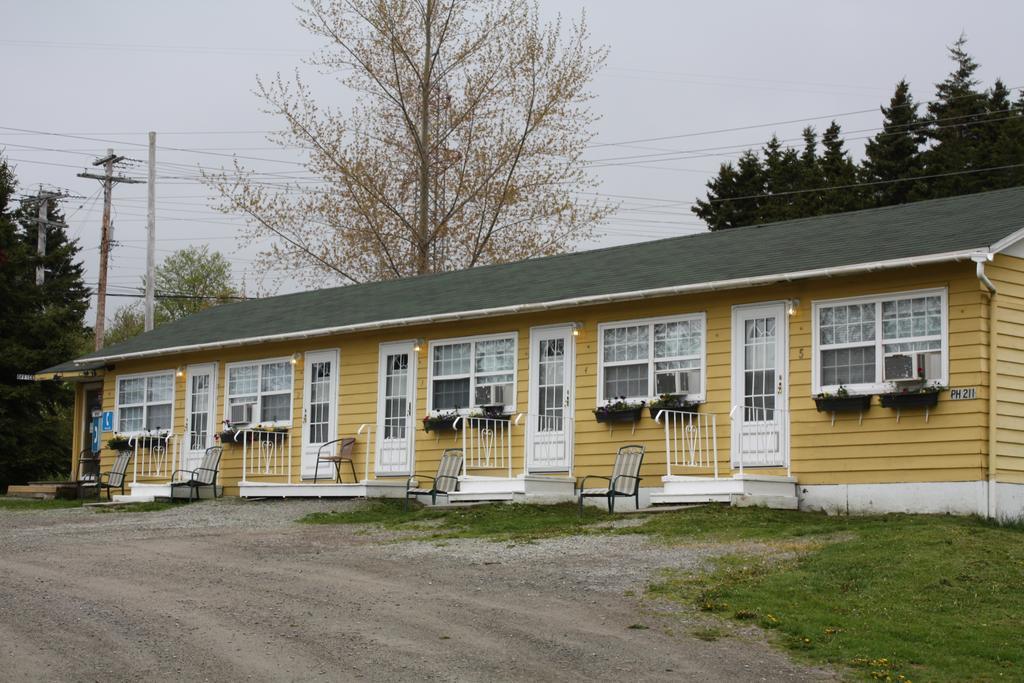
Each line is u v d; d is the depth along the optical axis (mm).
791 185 44906
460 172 34656
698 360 17969
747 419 17328
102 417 26516
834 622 10250
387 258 35312
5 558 14383
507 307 19719
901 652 9445
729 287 17281
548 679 8734
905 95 45969
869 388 16219
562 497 18844
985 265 15523
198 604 11211
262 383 23875
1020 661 9289
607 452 18859
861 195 42656
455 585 12039
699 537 14430
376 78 34438
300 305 26031
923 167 42531
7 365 31078
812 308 16875
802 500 16672
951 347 15578
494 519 17203
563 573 12539
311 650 9469
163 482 25094
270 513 19578
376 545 15195
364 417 22219
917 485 15695
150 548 15172
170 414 25297
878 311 16234
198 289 64500
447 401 21078
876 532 13773
